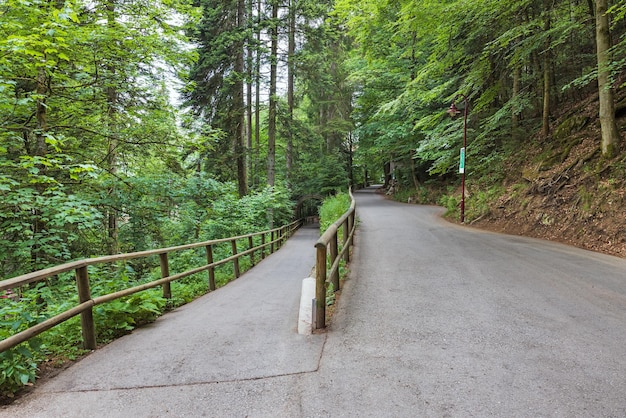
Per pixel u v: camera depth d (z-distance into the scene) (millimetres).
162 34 8922
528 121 15125
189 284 7832
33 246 7020
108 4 7770
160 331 4320
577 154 10594
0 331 3229
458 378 2709
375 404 2398
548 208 10266
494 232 11125
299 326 3805
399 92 20906
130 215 9758
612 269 6141
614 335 3459
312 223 40250
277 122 22188
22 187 6969
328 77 21453
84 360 3463
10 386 2730
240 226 14734
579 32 13102
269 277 9266
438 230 11734
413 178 25312
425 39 15922
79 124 8625
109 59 8180
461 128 15367
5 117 7207
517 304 4434
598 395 2451
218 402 2494
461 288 5195
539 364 2906
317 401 2453
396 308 4395
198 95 18219
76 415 2410
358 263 7102
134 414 2389
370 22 16391
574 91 14594
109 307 4352
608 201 8453
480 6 10930
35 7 6023
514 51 12750
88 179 8195
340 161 36625
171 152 9930
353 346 3352
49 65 6152
